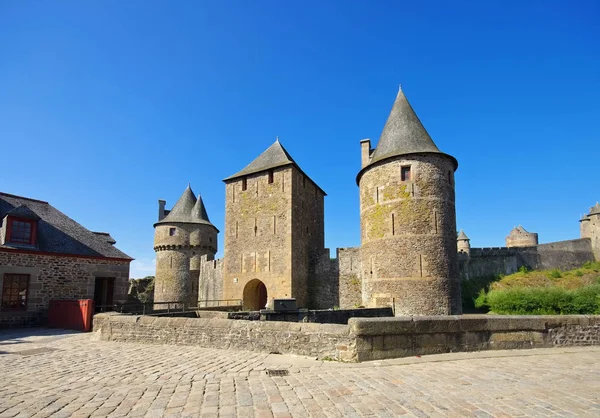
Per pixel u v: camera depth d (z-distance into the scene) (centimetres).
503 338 809
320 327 752
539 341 830
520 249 3838
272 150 2577
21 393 519
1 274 1466
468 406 441
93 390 531
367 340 711
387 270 1792
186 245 3409
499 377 578
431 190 1792
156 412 431
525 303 1564
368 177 1988
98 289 1948
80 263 1709
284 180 2353
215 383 557
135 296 4100
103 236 2041
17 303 1510
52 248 1645
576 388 516
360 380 563
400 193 1820
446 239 1769
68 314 1413
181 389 528
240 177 2531
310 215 2622
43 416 423
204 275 2998
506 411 423
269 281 2269
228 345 852
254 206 2438
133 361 740
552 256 3916
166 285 3353
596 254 4025
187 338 909
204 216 3622
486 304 2734
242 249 2419
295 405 450
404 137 1930
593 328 865
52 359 775
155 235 3509
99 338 1059
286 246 2258
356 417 409
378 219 1877
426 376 585
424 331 754
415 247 1747
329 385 538
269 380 570
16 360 770
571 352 787
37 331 1313
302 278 2353
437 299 1692
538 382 548
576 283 3188
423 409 432
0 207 1706
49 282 1599
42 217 1825
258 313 1259
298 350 764
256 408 441
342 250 2325
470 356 736
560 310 1486
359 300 2205
